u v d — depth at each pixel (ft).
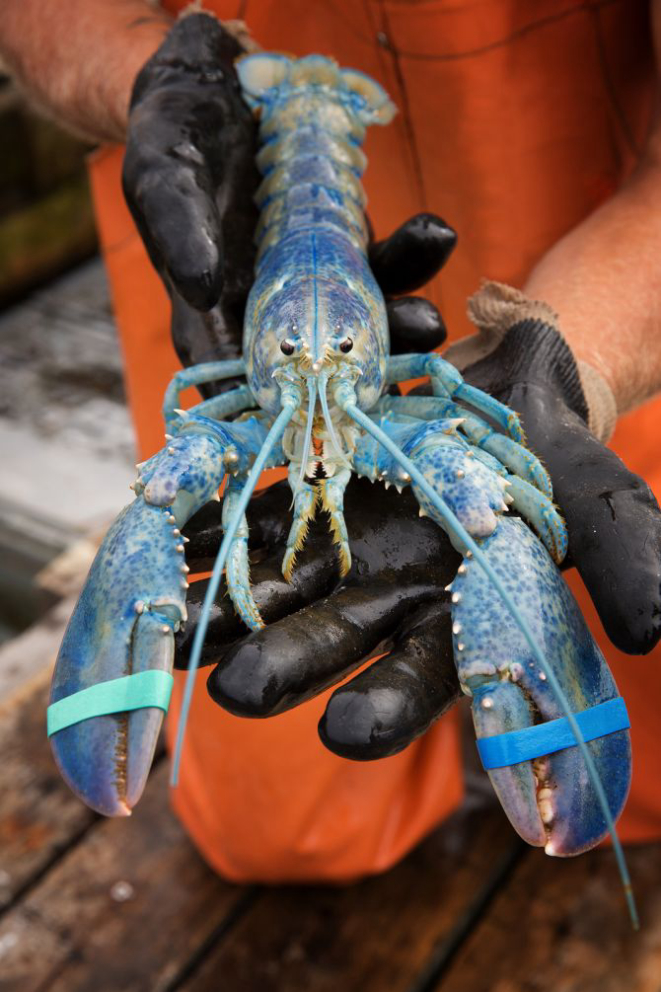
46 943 3.76
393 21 3.07
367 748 2.13
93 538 5.63
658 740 3.50
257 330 2.57
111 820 4.17
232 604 2.32
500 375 2.62
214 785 3.71
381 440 2.34
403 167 3.33
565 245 3.07
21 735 4.48
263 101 2.87
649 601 2.21
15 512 6.64
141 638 2.25
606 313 2.87
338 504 2.41
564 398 2.60
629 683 3.41
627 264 2.95
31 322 8.56
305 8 3.25
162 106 2.70
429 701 2.20
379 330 2.60
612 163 3.32
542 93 3.14
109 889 3.93
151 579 2.29
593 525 2.29
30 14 3.47
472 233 3.34
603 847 3.91
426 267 2.68
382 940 3.73
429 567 2.37
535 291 2.97
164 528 2.34
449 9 3.00
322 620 2.27
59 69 3.40
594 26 3.12
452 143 3.21
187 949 3.73
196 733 3.66
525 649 2.22
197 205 2.51
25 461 7.11
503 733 2.20
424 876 3.93
